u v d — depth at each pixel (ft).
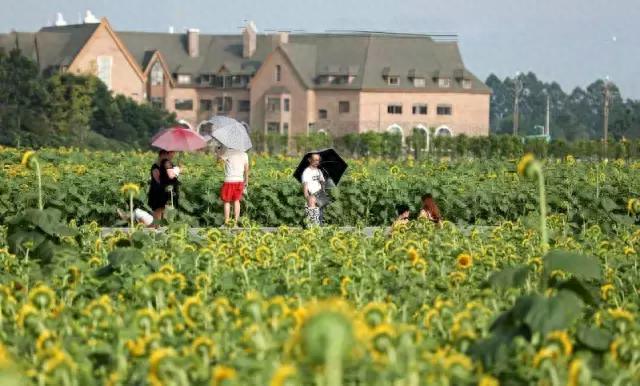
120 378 58.49
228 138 201.26
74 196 211.00
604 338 64.44
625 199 214.90
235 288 87.92
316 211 202.49
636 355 61.72
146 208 217.97
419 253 108.78
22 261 100.17
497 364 61.46
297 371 51.44
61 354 56.85
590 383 55.01
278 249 116.88
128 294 86.69
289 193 222.28
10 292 82.94
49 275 94.63
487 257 108.06
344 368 52.47
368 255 109.40
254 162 338.54
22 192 200.75
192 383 56.34
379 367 52.60
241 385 53.11
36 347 63.82
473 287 92.63
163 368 55.47
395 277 93.25
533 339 62.54
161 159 194.59
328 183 205.46
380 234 138.00
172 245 111.86
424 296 86.63
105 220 215.51
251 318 64.59
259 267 102.47
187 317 70.74
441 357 56.90
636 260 108.68
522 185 230.48
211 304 76.07
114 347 64.23
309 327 45.83
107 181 218.59
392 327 57.31
